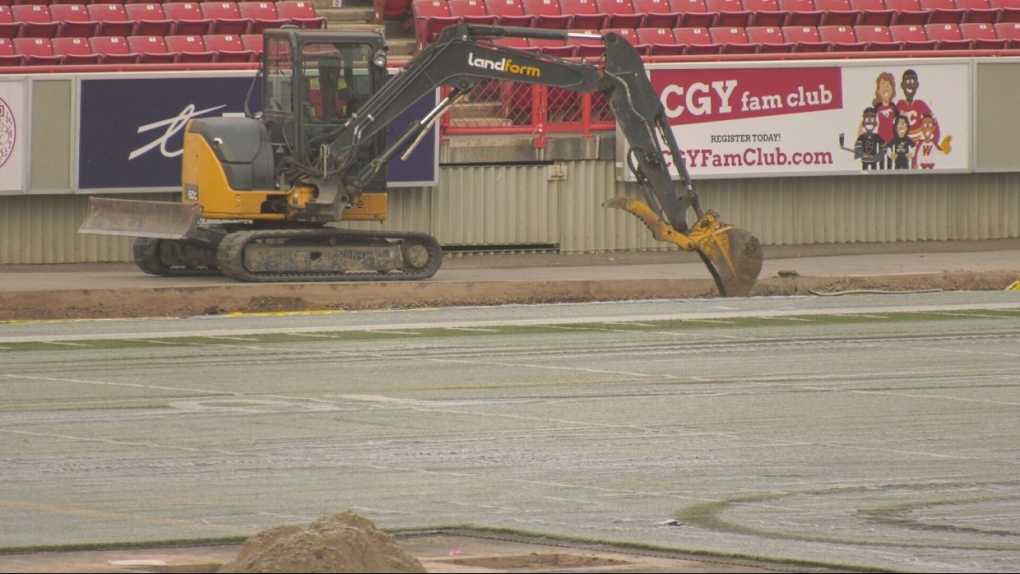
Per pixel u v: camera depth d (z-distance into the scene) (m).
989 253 104.69
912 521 39.44
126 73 93.81
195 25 110.25
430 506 40.66
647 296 88.12
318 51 85.44
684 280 88.88
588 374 62.03
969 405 56.00
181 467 45.34
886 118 106.06
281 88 86.38
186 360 64.50
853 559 35.16
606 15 114.31
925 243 108.75
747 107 103.62
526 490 42.78
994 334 72.94
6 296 78.38
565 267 97.31
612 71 85.19
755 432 51.19
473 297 85.12
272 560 28.95
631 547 35.91
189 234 84.56
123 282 84.75
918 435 50.81
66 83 92.69
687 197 85.12
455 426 51.78
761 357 66.31
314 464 45.94
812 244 107.06
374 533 30.19
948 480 44.38
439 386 59.19
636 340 70.75
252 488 42.75
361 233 86.44
